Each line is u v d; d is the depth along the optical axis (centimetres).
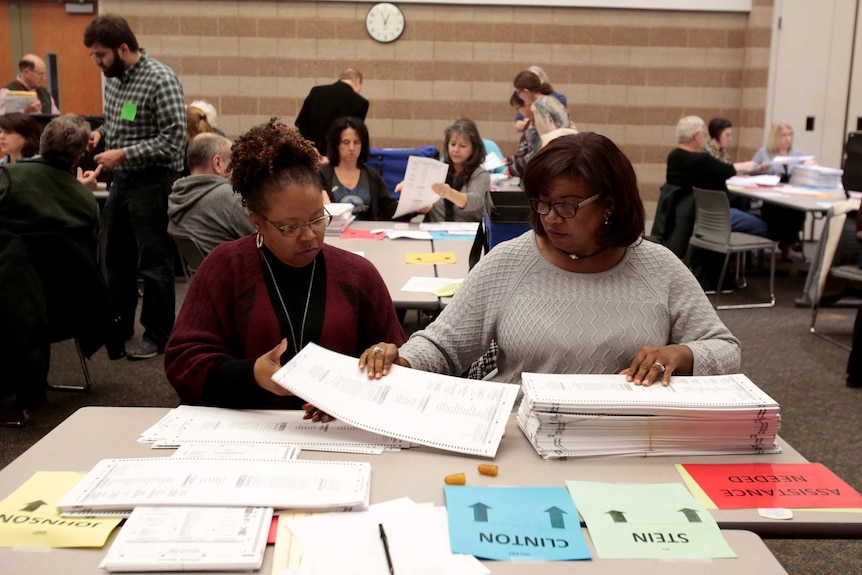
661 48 719
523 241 171
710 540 110
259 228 163
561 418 134
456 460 133
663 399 136
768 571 103
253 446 135
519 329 165
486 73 716
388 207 426
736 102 734
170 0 693
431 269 295
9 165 310
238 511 112
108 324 331
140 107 379
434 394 145
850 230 431
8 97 523
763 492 124
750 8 712
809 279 512
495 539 108
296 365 149
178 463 125
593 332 160
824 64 713
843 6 703
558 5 705
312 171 159
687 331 163
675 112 731
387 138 725
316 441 138
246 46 702
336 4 698
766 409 134
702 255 546
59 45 702
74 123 322
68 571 100
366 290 176
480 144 432
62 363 395
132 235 399
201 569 100
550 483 126
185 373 159
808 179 584
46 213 309
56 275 312
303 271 171
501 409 142
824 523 116
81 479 121
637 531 112
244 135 160
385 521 112
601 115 729
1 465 279
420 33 707
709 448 137
